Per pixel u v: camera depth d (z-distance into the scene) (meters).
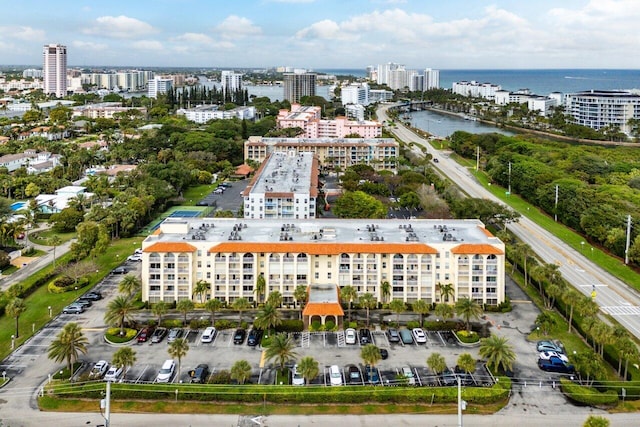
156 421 123.81
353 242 187.12
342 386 134.38
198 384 135.50
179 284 183.88
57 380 137.88
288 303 185.00
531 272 195.38
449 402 130.88
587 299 164.38
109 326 169.50
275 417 125.88
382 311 181.88
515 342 161.25
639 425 123.00
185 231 195.25
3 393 133.50
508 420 125.31
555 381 140.38
